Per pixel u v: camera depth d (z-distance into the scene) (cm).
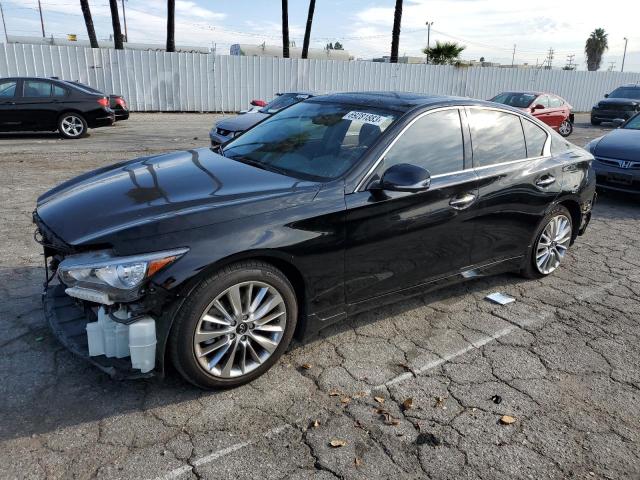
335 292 328
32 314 371
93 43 2288
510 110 437
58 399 284
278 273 300
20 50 1891
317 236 306
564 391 316
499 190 404
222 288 279
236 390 301
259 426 272
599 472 253
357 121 373
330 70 2386
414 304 424
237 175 337
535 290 462
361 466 249
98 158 1008
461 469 250
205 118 1977
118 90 2067
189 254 266
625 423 289
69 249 274
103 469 239
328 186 321
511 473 250
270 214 294
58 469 237
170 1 2289
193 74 2159
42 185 755
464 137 391
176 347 275
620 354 360
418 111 368
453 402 300
